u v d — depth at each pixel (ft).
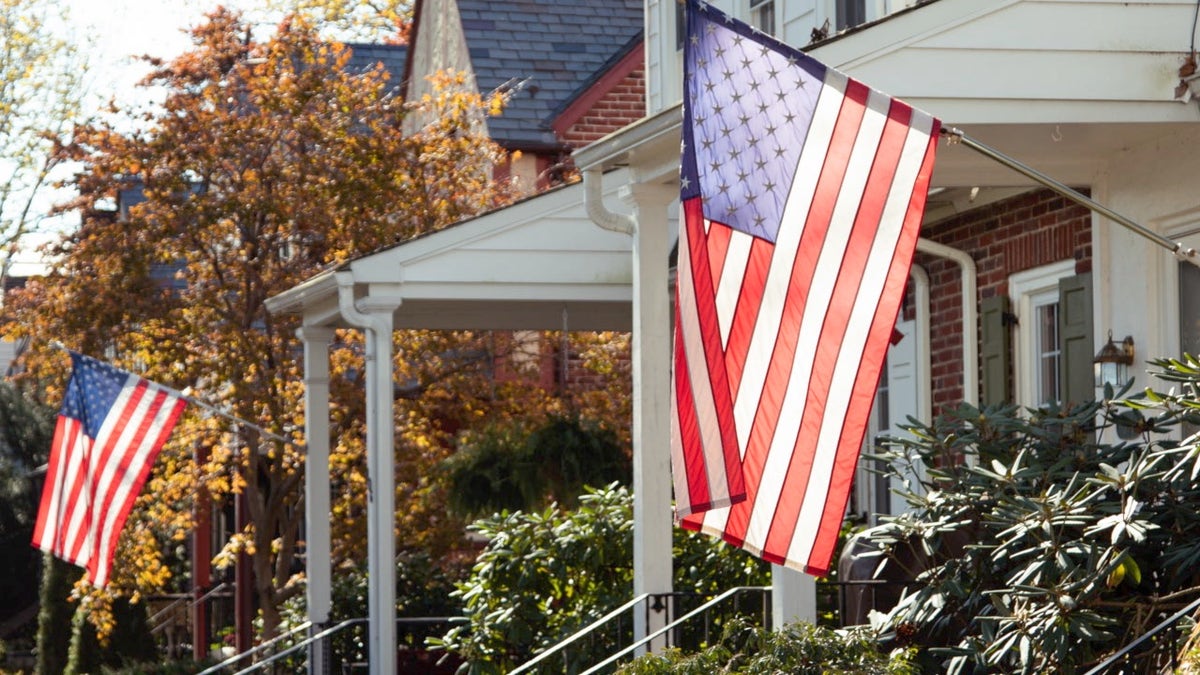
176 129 67.67
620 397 70.54
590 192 40.06
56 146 70.74
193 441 68.59
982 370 45.37
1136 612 28.07
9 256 83.82
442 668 64.49
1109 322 37.96
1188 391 30.40
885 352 25.46
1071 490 28.94
